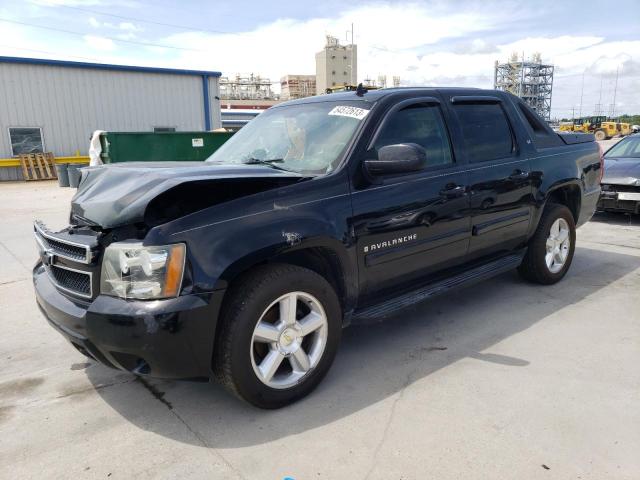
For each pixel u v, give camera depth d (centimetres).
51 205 1248
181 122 2411
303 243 286
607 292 485
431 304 459
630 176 812
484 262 434
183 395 311
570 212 505
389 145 330
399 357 354
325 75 9194
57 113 2116
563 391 303
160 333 243
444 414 280
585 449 247
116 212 257
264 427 273
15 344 394
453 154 388
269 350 285
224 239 260
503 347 367
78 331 264
